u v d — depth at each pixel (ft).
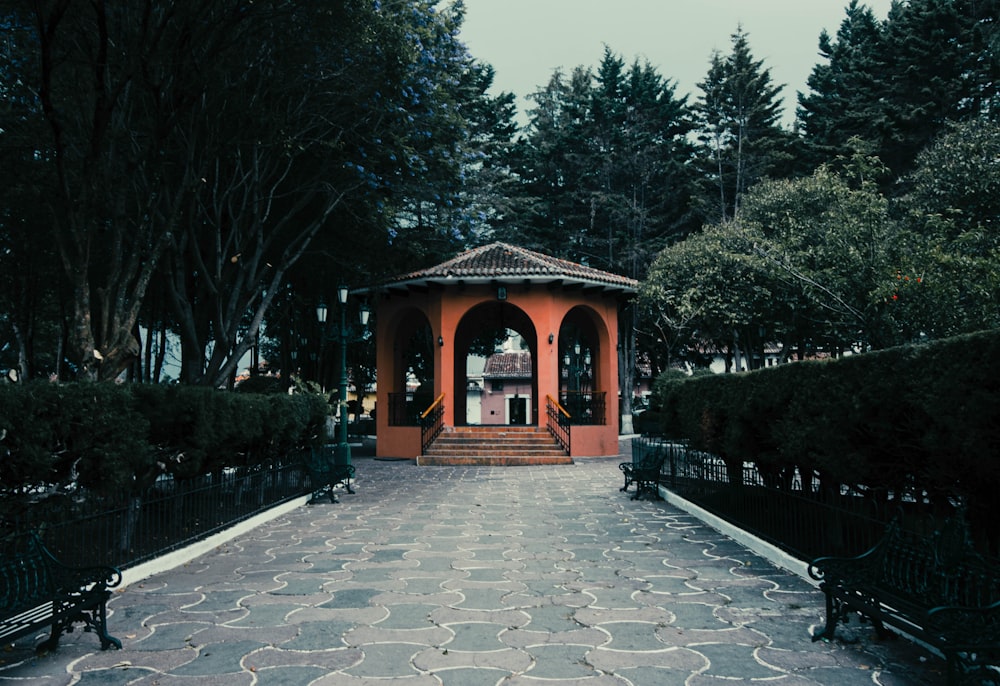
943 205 59.06
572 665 13.88
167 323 71.20
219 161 47.47
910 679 13.05
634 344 109.81
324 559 24.53
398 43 42.04
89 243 31.58
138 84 36.09
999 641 11.35
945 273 45.06
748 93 120.37
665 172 116.98
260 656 14.53
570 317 83.20
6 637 13.02
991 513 15.48
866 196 58.23
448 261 72.64
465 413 87.56
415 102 48.78
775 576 21.70
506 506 37.76
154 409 25.57
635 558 24.40
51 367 96.43
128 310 34.35
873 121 100.89
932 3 103.55
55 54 34.09
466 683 12.95
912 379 15.84
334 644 15.25
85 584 15.55
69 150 37.55
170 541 25.39
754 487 27.40
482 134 115.34
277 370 116.16
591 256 116.26
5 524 18.85
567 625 16.60
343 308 54.70
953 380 14.25
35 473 18.76
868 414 17.89
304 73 42.91
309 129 46.83
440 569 22.74
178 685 12.98
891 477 18.74
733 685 12.80
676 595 19.40
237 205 53.98
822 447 20.36
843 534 21.29
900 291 46.06
